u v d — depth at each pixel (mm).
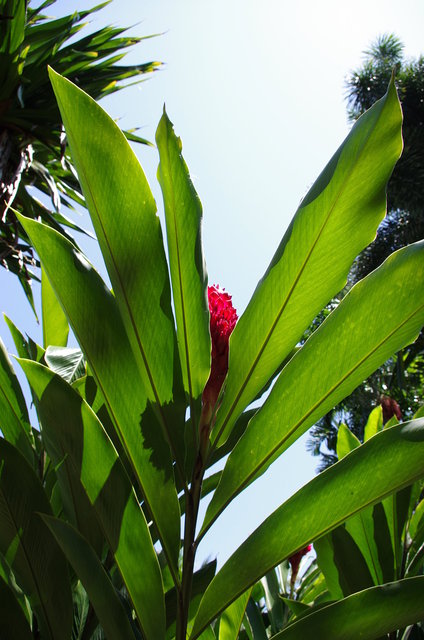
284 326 1094
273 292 1097
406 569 1553
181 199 1088
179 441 1086
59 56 5242
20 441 1326
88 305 1078
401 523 1539
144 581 1055
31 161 4930
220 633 1442
